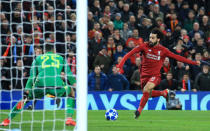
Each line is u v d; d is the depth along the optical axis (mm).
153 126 26406
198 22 56094
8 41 40844
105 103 43531
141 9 53625
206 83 45094
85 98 20172
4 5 44156
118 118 32312
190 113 38344
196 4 58875
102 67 46281
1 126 25234
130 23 52500
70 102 24656
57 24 45250
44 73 25312
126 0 56531
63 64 26094
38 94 25797
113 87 44188
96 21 52969
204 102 43969
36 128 24375
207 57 49094
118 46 47500
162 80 44469
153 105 43688
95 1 53906
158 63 27656
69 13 48750
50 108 39406
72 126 25281
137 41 49781
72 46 44812
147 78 27859
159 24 51688
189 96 43969
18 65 39531
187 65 46219
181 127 26062
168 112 39406
